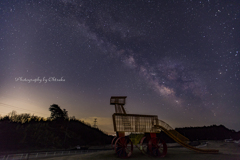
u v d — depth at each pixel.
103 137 118.62
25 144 56.06
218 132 141.75
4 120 75.31
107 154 19.61
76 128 106.50
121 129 18.64
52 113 92.50
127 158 17.55
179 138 22.27
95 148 70.00
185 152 23.00
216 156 19.25
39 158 31.83
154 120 21.08
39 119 95.69
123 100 24.77
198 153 21.84
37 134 71.00
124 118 19.33
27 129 72.56
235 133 143.25
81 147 71.50
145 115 20.66
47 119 97.88
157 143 20.09
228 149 37.12
